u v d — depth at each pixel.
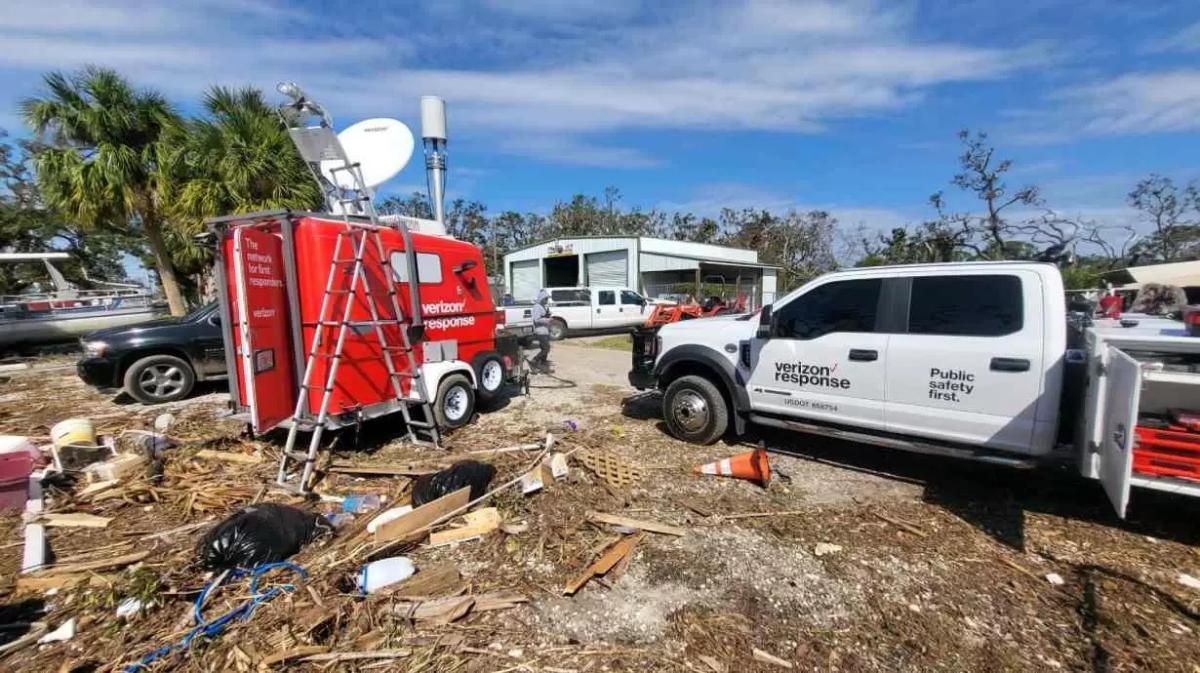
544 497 4.09
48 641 2.50
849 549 3.39
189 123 12.84
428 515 3.58
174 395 7.71
